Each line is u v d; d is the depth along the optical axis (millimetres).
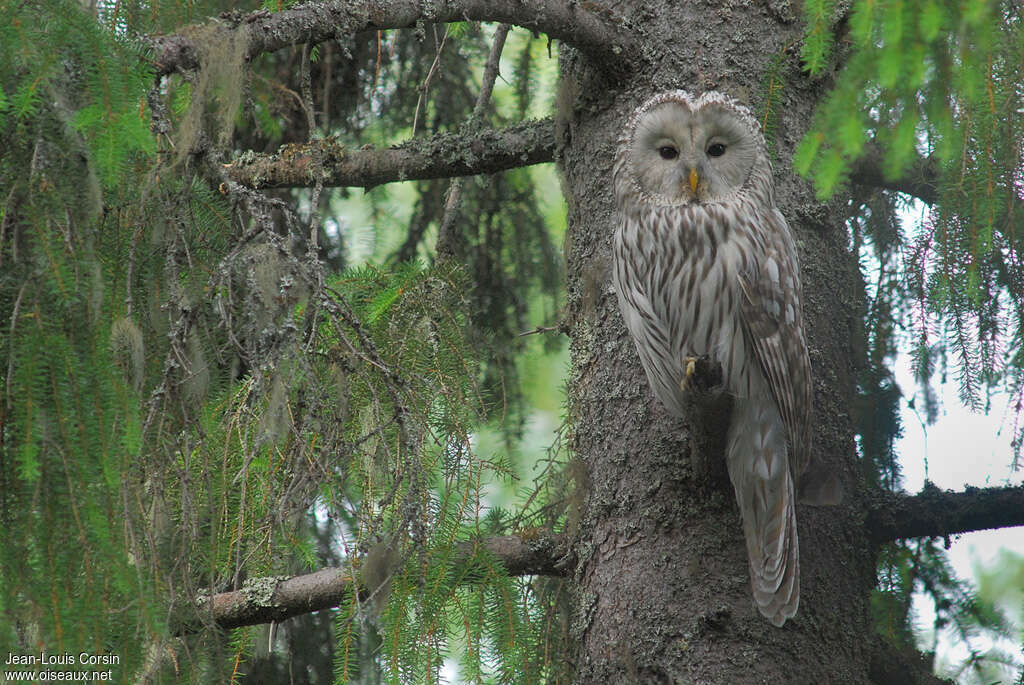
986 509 10016
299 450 7547
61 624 6688
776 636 8828
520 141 10906
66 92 6746
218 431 8219
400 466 7816
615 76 10461
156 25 8328
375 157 11070
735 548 9062
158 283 7316
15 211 6582
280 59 13531
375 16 8836
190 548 7367
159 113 7332
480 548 9367
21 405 6457
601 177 10453
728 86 10297
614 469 9531
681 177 10000
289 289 7121
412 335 9359
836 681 8852
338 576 9297
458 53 13680
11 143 6645
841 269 10289
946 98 7598
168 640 7250
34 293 6559
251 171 11133
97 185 6684
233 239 7609
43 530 6617
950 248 8609
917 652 10766
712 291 9875
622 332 9969
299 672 11859
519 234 13727
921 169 10289
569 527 9703
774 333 9625
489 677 9219
